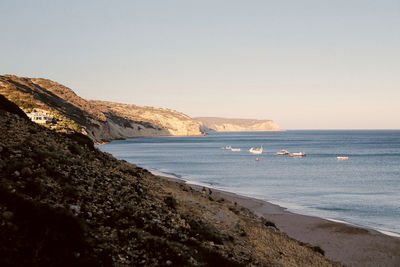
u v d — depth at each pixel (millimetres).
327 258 19797
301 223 32094
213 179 67125
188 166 92688
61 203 10195
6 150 12227
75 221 8984
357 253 23953
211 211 20609
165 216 14953
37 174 11305
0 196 8414
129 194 15555
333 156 131625
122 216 11766
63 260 7254
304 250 19562
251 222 23656
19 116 19047
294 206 41094
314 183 62438
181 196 22188
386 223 33562
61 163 14312
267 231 21828
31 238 7414
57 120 112000
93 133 195000
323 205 42188
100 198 12492
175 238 12102
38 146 14844
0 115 17016
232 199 43250
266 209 38531
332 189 55406
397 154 135500
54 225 8125
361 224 33031
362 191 53562
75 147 19156
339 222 32656
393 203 43625
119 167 22891
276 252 17344
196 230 14914
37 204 8695
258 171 82000
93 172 15922
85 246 8258
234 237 17219
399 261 22516
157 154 134375
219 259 11734
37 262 6871
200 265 10133
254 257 14992
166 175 70250
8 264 6457
